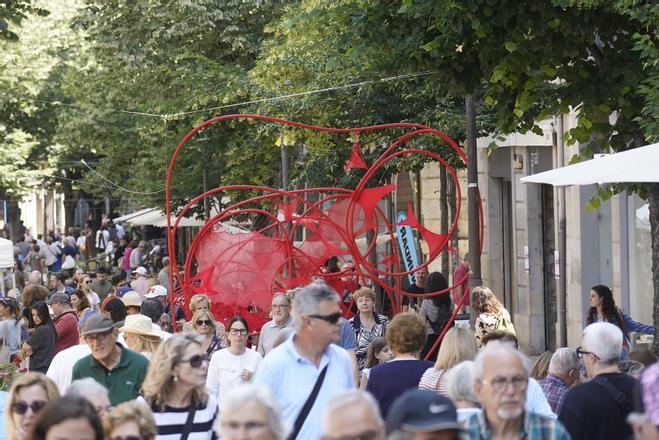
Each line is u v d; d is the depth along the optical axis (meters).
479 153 40.00
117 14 47.66
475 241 24.95
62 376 15.18
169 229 24.62
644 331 21.72
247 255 24.77
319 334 11.13
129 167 60.53
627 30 20.41
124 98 51.34
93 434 8.71
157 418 11.76
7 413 10.76
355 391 8.23
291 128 34.44
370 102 33.50
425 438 7.74
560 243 30.48
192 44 46.59
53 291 42.22
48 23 70.31
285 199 26.62
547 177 15.55
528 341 36.25
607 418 11.62
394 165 34.06
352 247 23.92
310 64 34.06
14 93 70.56
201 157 49.16
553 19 19.84
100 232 86.62
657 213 19.08
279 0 45.22
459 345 12.95
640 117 18.83
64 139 63.72
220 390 16.84
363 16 21.00
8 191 74.94
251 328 25.14
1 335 26.11
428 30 20.55
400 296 24.52
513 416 9.40
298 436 11.12
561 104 20.92
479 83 21.39
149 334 16.34
